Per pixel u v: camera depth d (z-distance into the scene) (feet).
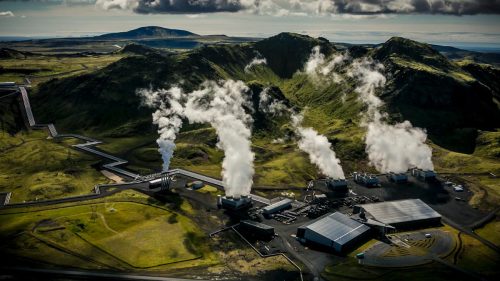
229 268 571.28
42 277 534.78
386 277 550.77
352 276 552.00
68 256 586.04
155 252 605.73
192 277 546.26
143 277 543.39
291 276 552.00
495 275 562.66
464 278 552.82
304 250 621.31
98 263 572.92
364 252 615.57
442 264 586.86
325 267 574.97
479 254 617.62
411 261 593.01
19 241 617.62
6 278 527.40
